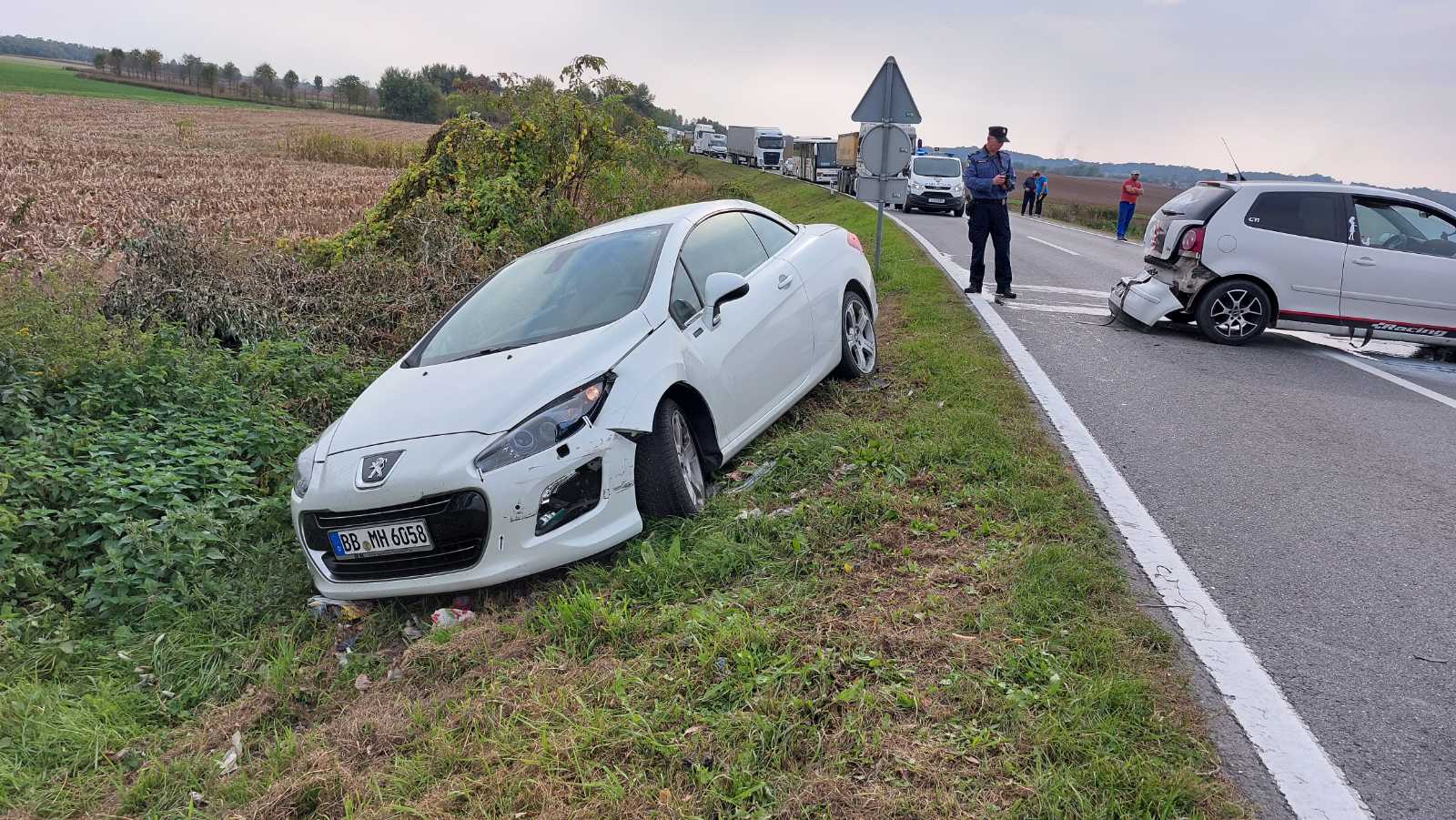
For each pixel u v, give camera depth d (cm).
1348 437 530
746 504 448
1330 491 443
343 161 4472
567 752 272
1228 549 377
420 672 346
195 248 847
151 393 598
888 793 242
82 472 475
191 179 3188
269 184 3148
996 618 317
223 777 302
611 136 1323
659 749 267
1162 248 845
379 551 391
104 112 7444
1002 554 366
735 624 329
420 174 1214
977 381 618
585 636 343
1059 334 823
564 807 250
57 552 431
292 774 290
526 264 551
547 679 317
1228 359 742
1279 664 293
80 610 405
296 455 570
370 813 262
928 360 678
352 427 426
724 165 6425
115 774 308
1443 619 322
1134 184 2191
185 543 438
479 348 470
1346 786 239
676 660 315
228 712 343
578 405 398
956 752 254
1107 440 516
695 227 540
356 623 402
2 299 662
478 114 1274
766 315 533
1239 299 801
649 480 418
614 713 291
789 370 552
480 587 382
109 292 807
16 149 3944
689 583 375
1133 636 305
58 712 334
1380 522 405
